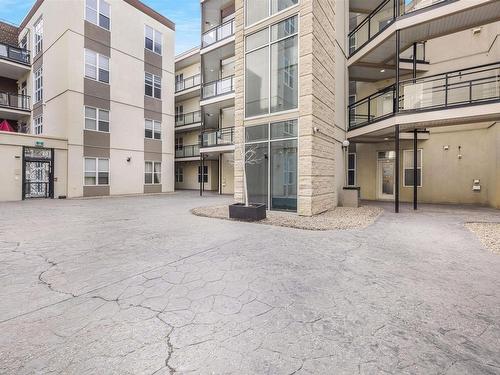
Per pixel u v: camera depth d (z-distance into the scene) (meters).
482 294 3.39
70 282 3.70
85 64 17.20
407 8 14.68
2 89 21.91
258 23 10.55
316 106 9.53
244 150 10.84
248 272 4.13
